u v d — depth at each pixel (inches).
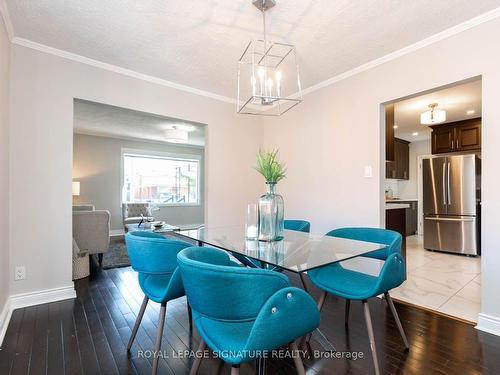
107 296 102.7
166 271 61.1
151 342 71.9
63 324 81.0
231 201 149.0
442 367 61.6
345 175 118.0
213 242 76.1
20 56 92.3
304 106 136.7
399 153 248.4
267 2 73.2
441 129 202.2
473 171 162.9
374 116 107.6
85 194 241.9
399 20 81.3
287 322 39.7
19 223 91.8
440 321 83.4
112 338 73.5
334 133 122.4
